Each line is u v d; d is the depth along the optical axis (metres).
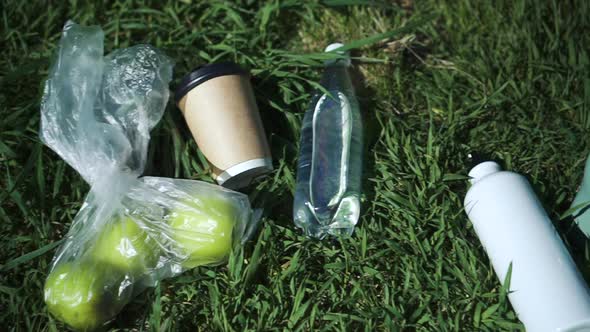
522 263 0.79
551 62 0.96
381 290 0.85
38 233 0.87
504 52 0.98
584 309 0.76
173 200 0.84
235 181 0.88
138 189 0.84
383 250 0.85
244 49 0.98
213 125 0.87
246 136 0.87
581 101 0.94
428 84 0.97
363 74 0.99
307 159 0.90
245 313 0.84
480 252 0.86
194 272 0.86
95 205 0.85
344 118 0.90
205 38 0.99
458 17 1.01
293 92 0.95
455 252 0.85
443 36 1.01
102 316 0.81
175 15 1.00
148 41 0.99
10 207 0.89
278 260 0.87
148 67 0.90
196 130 0.88
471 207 0.84
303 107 0.95
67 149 0.86
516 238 0.80
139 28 0.99
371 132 0.94
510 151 0.92
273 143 0.93
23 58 0.97
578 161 0.91
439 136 0.92
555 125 0.94
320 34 1.01
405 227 0.87
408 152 0.91
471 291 0.83
